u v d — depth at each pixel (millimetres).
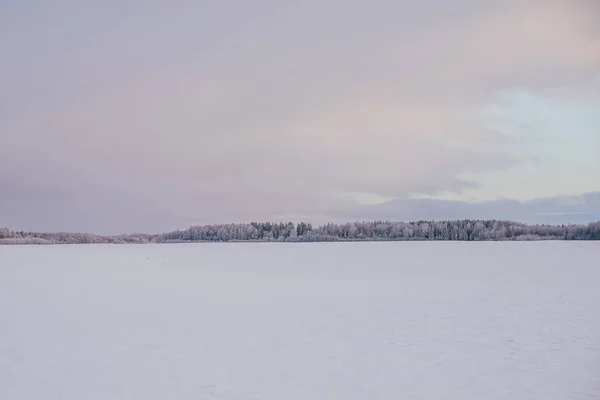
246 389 6176
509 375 6621
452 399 5766
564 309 11703
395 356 7645
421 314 11227
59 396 5953
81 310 12016
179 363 7309
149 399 5852
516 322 10188
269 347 8242
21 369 7031
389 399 5793
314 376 6672
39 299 13891
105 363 7312
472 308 11969
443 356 7629
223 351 7992
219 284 17547
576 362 7211
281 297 14125
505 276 19438
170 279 19453
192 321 10539
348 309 11992
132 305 12742
